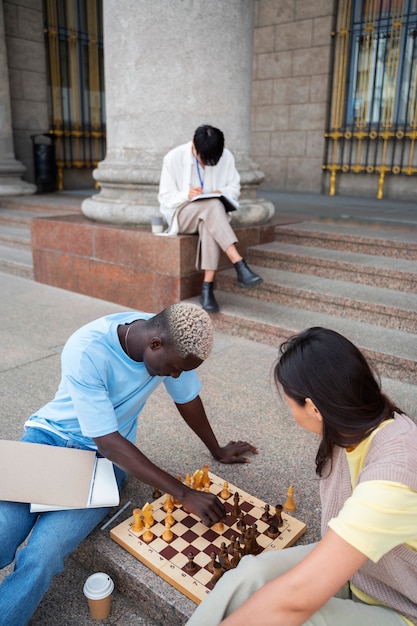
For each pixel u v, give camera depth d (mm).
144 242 4715
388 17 8812
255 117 10555
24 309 5031
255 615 1172
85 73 10883
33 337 4352
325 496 1451
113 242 4984
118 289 5109
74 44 10562
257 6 9984
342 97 9508
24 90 9969
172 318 1684
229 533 1987
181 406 2307
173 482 1823
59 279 5699
